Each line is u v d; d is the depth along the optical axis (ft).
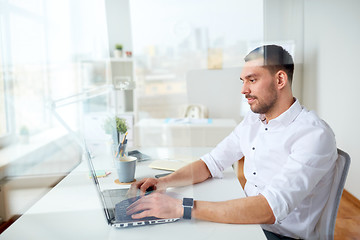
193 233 1.90
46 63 3.04
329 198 2.47
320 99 4.07
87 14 2.12
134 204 2.09
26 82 3.35
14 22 3.05
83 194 2.42
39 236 1.85
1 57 3.25
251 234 1.90
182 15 1.74
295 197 2.19
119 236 1.86
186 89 1.89
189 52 1.79
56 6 2.59
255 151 2.86
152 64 1.86
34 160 3.88
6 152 3.84
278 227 2.66
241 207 2.08
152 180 2.31
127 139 2.20
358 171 5.22
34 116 3.62
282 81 2.06
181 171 2.55
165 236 1.86
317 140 2.38
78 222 2.01
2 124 3.70
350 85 4.74
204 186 2.69
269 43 1.79
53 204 2.26
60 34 2.65
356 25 4.63
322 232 2.52
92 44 2.19
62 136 3.56
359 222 4.83
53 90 3.12
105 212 2.06
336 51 4.28
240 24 1.75
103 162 2.31
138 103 1.99
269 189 2.23
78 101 2.71
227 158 3.06
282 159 2.66
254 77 1.93
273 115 2.60
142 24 1.77
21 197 3.76
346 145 5.16
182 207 2.06
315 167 2.30
